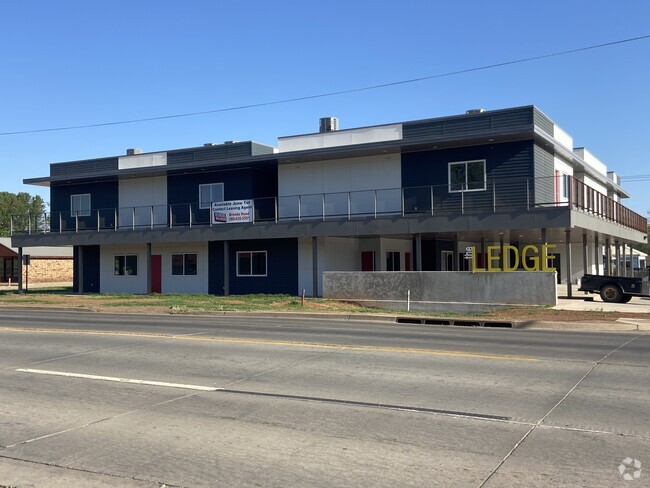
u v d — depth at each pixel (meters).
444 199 27.91
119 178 37.06
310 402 8.03
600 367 10.38
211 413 7.54
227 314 22.91
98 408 7.84
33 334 15.43
